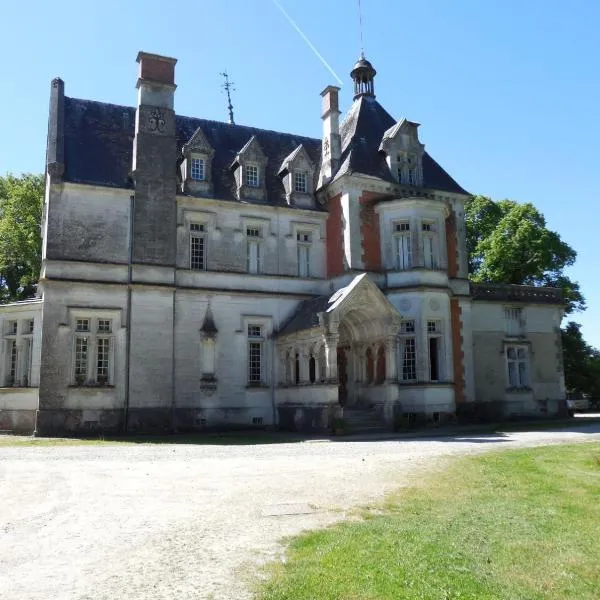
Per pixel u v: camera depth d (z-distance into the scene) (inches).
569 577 267.9
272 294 1218.0
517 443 784.3
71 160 1113.4
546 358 1441.9
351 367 1193.4
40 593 245.4
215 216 1199.6
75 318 1055.6
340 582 253.4
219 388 1145.4
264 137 1407.5
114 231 1099.9
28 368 1091.9
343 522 354.9
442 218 1237.1
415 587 249.4
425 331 1171.3
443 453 671.8
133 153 1167.0
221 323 1168.2
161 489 456.1
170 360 1103.0
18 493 442.9
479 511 383.6
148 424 1067.9
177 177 1213.7
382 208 1234.0
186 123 1321.4
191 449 756.0
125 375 1066.1
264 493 439.5
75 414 1026.1
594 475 510.6
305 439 920.3
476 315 1375.5
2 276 1792.6
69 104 1201.4
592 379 1774.1
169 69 1192.8
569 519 364.8
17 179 1777.8
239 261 1206.3
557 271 1833.2
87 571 272.1
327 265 1283.2
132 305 1089.4
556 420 1326.3
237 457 658.2
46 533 333.7
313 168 1371.8
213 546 307.7
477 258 1918.1
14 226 1647.4
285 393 1159.6
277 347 1203.2
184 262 1156.5
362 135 1343.5
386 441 853.8
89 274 1067.3
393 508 391.5
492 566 279.4
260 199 1253.7
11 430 1058.7
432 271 1203.9
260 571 269.4
